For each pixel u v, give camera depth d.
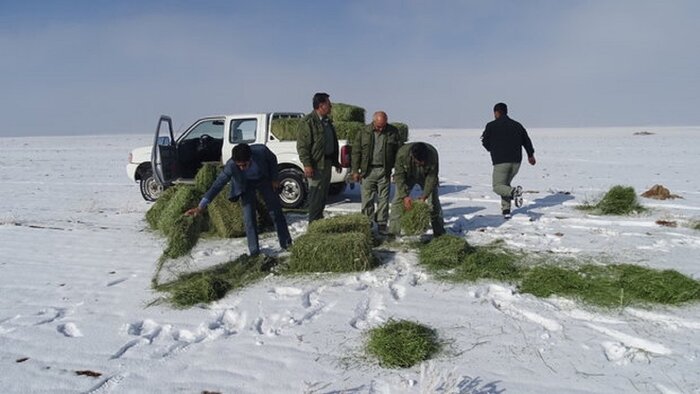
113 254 5.96
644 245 5.66
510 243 5.91
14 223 7.84
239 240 6.52
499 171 7.24
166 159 8.95
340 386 2.92
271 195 5.57
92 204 9.59
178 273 5.16
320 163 6.08
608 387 2.81
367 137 6.25
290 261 5.06
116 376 3.13
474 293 4.28
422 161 5.26
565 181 12.23
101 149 33.88
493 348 3.31
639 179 12.38
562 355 3.19
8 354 3.46
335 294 4.40
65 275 5.20
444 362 3.15
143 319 4.02
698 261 5.00
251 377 3.06
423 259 5.14
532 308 3.92
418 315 3.88
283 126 8.52
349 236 5.07
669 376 2.89
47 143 48.16
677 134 43.72
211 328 3.82
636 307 3.83
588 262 5.00
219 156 9.62
